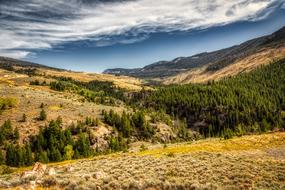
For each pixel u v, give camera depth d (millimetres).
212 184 35375
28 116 179750
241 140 103250
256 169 44000
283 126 178000
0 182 33906
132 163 51781
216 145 98500
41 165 42312
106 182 34719
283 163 49281
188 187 34781
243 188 35906
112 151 146000
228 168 44281
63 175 37406
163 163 49875
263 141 101062
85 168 49125
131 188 33750
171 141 198000
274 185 37031
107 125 186125
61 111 197500
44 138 148875
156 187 34438
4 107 189000
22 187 32281
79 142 146875
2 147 141125
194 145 105250
